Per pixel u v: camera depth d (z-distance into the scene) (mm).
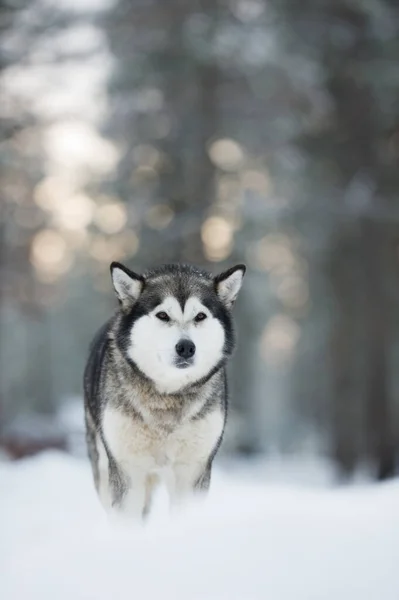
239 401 20359
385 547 3566
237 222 18016
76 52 16812
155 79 17891
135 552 3777
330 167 17594
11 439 12758
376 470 16781
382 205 16328
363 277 17141
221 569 3488
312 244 18500
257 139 18531
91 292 32781
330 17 17281
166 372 5570
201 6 17547
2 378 23797
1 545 4559
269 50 17188
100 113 17828
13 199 18203
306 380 30219
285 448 24078
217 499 6316
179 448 5766
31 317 20375
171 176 18172
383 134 16953
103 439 5855
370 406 16969
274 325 29500
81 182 18578
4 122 16750
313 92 17516
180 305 5688
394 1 16656
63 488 8055
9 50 16328
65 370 40094
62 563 3770
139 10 17500
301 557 3547
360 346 17375
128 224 18016
